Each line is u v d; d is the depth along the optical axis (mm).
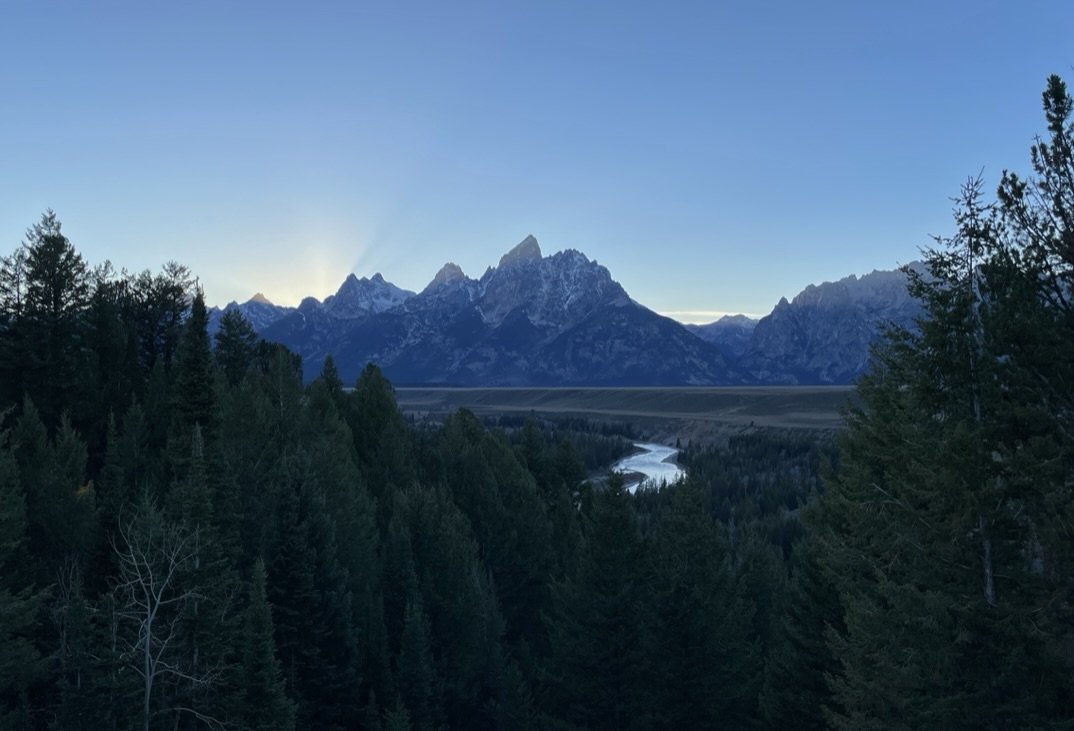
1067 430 16766
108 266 76000
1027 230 17406
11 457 32562
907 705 18891
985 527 17422
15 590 31656
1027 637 16953
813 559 30250
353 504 51906
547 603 64375
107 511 32594
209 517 29438
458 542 51281
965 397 18688
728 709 33625
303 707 33562
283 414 62812
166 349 83375
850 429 29031
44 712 29266
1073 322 17047
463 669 45125
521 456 91750
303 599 34938
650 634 31672
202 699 26891
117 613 25547
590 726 34062
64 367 57188
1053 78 16750
